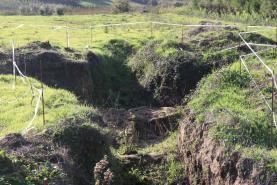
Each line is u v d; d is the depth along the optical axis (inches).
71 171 464.4
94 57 838.5
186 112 647.8
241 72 666.8
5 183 385.4
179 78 780.6
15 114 573.6
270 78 635.5
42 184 409.1
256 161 434.6
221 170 464.8
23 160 435.5
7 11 1638.8
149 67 840.3
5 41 916.6
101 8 1758.1
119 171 533.3
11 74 734.5
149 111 727.7
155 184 545.0
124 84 852.0
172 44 869.8
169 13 1467.8
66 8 1721.2
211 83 651.5
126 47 957.8
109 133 566.3
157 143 639.8
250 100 578.9
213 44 871.7
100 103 784.3
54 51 804.0
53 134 499.5
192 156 533.6
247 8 1307.8
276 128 490.3
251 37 884.6
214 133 500.1
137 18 1323.8
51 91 651.5
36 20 1261.1
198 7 1455.5
